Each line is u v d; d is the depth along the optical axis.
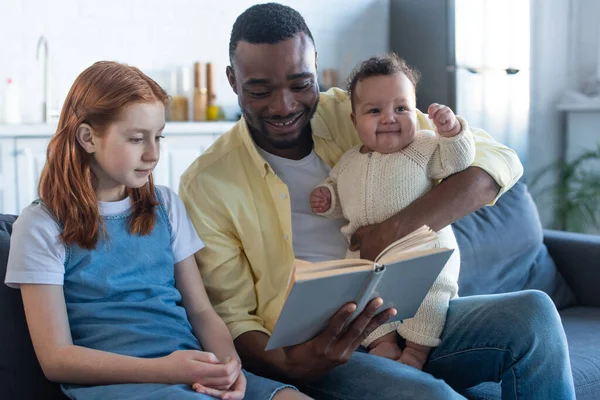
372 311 1.23
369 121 1.58
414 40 4.34
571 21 4.54
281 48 1.49
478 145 1.67
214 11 4.12
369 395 1.34
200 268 1.55
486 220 2.19
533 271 2.23
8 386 1.32
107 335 1.27
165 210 1.45
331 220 1.69
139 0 3.92
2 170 3.23
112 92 1.28
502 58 4.15
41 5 3.69
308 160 1.70
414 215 1.52
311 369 1.33
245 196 1.61
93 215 1.30
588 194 4.18
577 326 2.03
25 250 1.25
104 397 1.18
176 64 4.04
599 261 2.24
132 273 1.33
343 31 4.51
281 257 1.62
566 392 1.41
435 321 1.54
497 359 1.45
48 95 3.63
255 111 1.55
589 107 4.30
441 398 1.29
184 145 3.60
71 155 1.30
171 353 1.24
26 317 1.26
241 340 1.49
